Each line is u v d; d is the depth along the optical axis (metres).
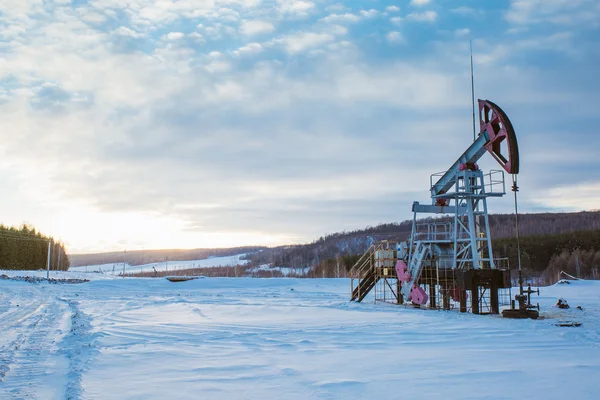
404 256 29.66
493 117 23.78
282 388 9.27
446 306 26.00
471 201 25.53
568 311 24.77
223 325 19.25
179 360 12.11
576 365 11.25
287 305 29.30
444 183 27.77
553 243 113.38
